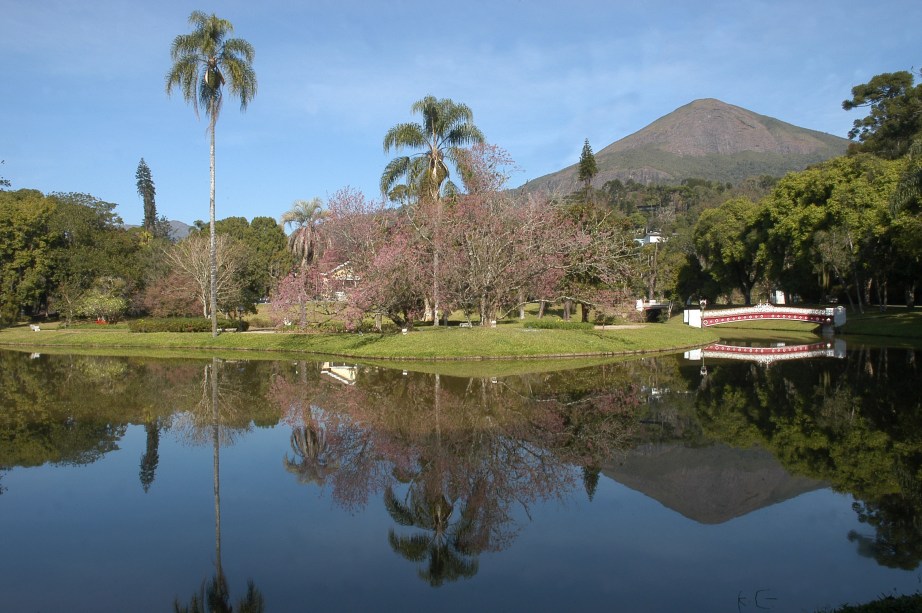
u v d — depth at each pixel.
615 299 37.06
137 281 55.72
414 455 12.09
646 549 7.80
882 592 6.55
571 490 10.09
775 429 13.89
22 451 12.76
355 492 10.05
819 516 8.86
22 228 53.22
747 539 8.10
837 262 43.66
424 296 33.34
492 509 9.28
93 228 59.06
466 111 34.28
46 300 60.91
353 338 33.09
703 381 20.89
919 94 53.03
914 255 36.78
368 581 6.95
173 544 8.03
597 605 6.35
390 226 36.75
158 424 15.24
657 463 11.44
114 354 34.00
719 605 6.32
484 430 14.00
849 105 59.38
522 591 6.68
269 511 9.20
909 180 30.80
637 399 17.66
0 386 21.73
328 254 37.50
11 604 6.45
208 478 10.84
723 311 46.69
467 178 32.88
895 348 31.22
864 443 12.58
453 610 6.24
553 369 24.38
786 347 33.28
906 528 8.35
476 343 28.94
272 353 33.44
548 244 31.97
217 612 6.23
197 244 48.25
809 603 6.34
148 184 93.06
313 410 16.62
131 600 6.52
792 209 47.69
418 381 21.34
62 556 7.68
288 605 6.38
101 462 11.90
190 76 35.19
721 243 58.41
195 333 39.75
